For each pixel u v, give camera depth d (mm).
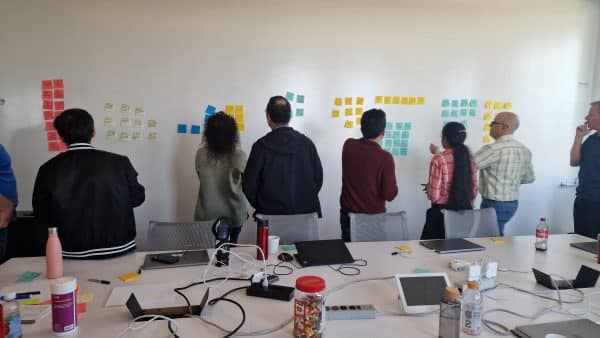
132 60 3219
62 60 3131
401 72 3635
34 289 1573
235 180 2744
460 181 2658
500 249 2242
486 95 3809
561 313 1443
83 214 1844
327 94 3529
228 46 3336
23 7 3049
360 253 2107
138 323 1319
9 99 3104
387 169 2604
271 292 1526
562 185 4051
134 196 1998
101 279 1692
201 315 1380
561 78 3918
